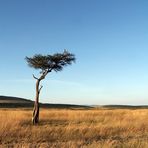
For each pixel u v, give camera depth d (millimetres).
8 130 16609
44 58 28438
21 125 21078
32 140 15117
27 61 28781
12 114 29562
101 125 20156
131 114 33375
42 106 122500
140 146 12977
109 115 33531
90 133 17047
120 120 25203
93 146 12859
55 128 18109
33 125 23766
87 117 30531
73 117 31188
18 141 14930
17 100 153500
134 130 19109
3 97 156250
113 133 17922
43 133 16422
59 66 29359
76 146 13359
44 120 28891
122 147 12992
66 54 29344
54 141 15172
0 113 30672
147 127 20203
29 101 158875
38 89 27297
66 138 15867
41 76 28156
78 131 17266
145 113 34844
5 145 13781
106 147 12625
